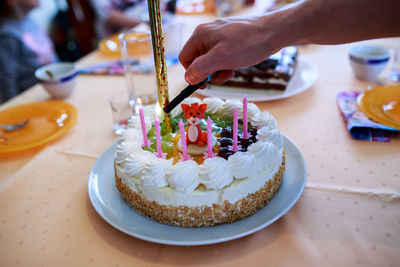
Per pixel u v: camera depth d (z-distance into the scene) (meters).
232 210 0.44
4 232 0.46
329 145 0.58
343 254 0.40
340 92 0.73
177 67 0.91
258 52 0.46
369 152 0.56
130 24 1.40
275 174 0.47
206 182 0.43
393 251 0.40
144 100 0.74
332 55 0.93
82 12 1.34
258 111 0.56
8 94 1.16
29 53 1.23
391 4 0.44
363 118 0.62
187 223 0.44
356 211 0.45
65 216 0.48
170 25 0.97
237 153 0.45
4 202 0.51
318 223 0.44
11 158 0.61
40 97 0.82
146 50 0.90
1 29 1.19
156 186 0.44
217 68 0.45
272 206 0.46
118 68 0.92
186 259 0.40
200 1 1.37
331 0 0.45
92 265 0.41
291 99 0.74
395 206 0.45
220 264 0.40
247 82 0.77
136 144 0.50
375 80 0.77
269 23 0.47
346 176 0.51
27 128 0.68
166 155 0.49
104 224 0.46
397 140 0.58
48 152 0.61
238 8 1.27
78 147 0.63
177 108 0.60
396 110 0.62
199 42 0.48
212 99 0.60
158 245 0.42
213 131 0.54
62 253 0.42
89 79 0.89
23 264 0.41
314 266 0.39
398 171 0.51
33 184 0.54
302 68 0.85
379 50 0.78
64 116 0.70
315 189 0.49
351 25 0.46
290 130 0.63
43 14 1.77
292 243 0.41
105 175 0.54
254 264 0.39
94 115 0.73
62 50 1.59
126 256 0.41
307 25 0.47
